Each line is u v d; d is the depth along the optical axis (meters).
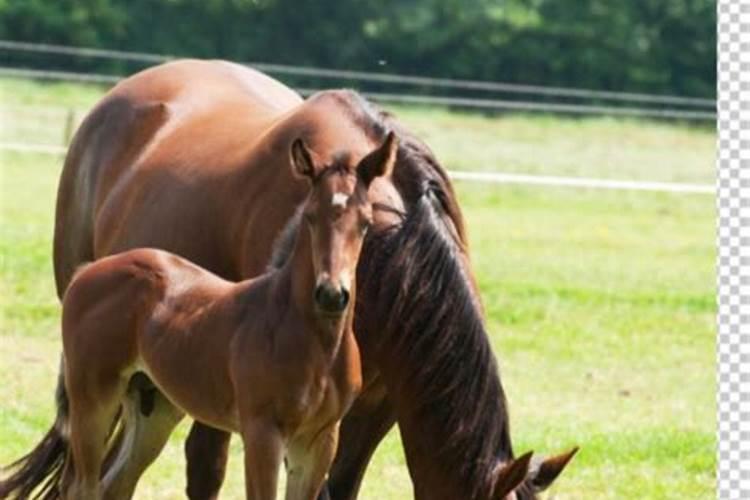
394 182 10.86
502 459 10.00
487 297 23.25
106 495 11.12
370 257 10.50
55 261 13.73
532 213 32.88
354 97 11.16
